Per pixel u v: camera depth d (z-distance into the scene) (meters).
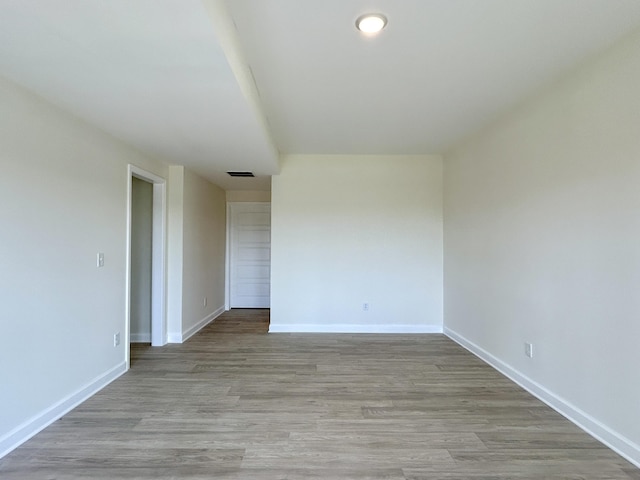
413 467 1.98
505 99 2.97
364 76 2.58
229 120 2.76
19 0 1.37
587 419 2.35
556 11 1.84
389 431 2.36
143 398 2.84
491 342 3.63
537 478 1.89
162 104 2.44
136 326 4.54
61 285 2.56
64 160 2.59
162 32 1.60
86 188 2.84
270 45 2.17
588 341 2.35
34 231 2.31
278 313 5.01
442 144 4.39
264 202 6.80
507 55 2.29
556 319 2.65
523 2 1.77
